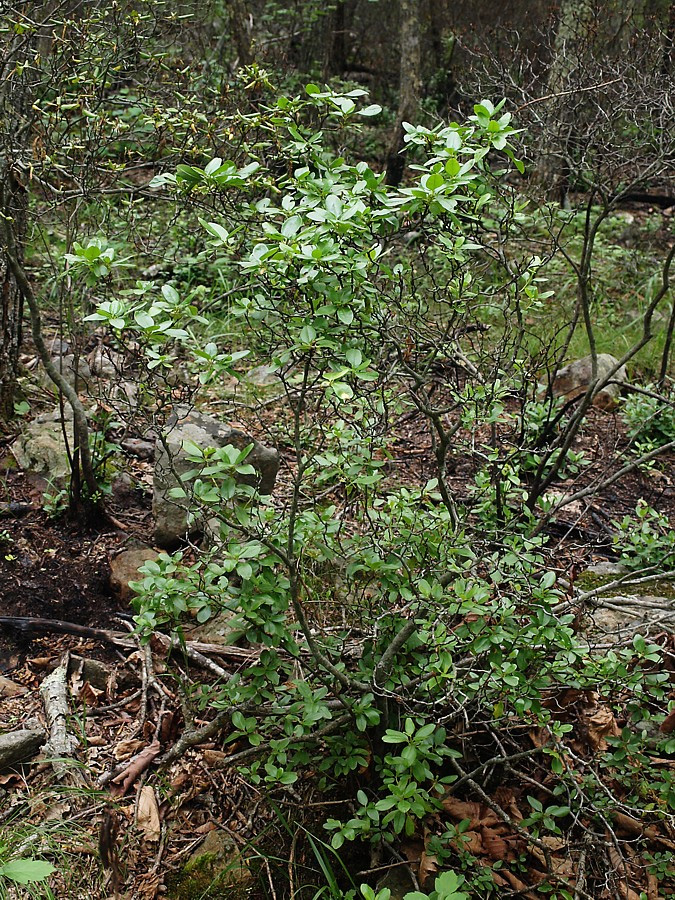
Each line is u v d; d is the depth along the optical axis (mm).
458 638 2439
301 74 9516
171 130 3461
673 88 4605
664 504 4855
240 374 2293
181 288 5582
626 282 7715
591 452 5227
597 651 3078
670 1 7625
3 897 2438
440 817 2795
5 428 4605
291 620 3062
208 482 2500
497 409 2660
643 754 2932
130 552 3805
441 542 2623
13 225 4062
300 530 2535
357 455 2664
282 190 2877
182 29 5133
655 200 9641
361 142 9805
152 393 2523
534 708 2471
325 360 2324
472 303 3234
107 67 3664
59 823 2688
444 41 11703
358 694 2668
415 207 2266
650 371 6113
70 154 3814
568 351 6266
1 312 4488
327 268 2182
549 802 2912
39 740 2980
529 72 6961
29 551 3850
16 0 3557
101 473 4102
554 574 2498
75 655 3369
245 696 2586
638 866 2629
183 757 2992
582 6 7414
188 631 3430
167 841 2754
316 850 2482
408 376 2803
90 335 5105
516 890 2611
